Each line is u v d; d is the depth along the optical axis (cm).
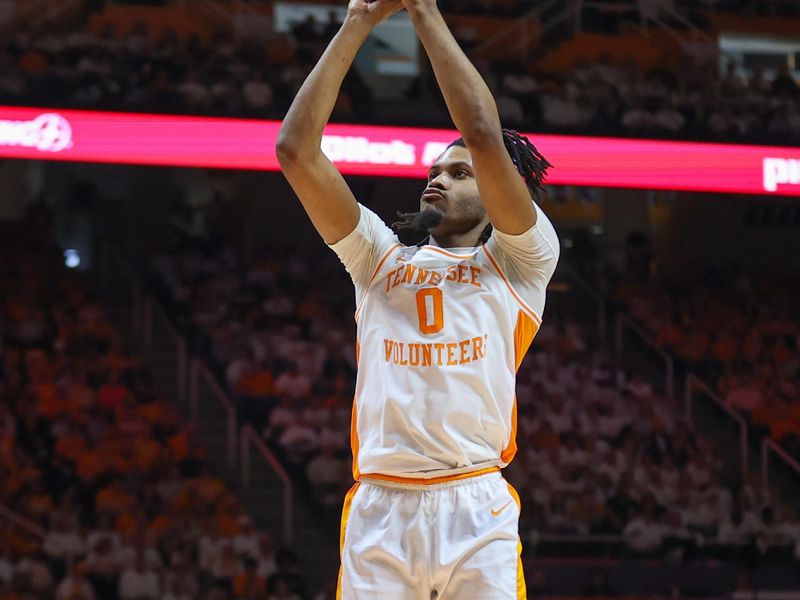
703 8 2062
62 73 1485
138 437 1492
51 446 1464
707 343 1947
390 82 1800
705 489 1549
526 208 334
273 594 1288
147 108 1494
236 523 1355
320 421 1550
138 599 1254
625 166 1596
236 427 1616
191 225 2152
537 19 1973
